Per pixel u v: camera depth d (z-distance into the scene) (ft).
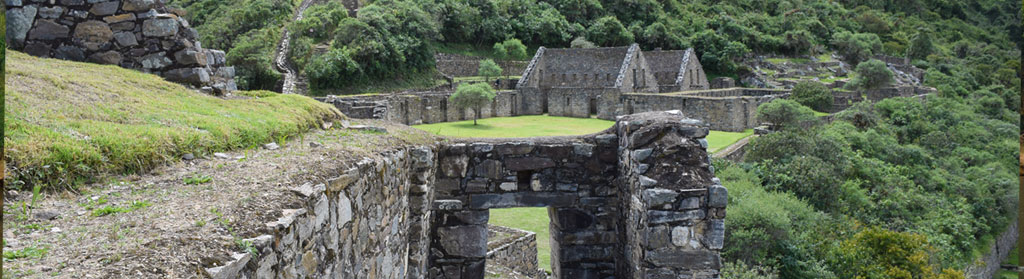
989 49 250.57
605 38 320.70
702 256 22.58
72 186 14.69
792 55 330.75
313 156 18.70
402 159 23.07
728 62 297.74
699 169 23.39
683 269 22.62
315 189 14.49
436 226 27.55
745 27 332.60
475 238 27.71
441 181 27.63
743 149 112.37
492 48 290.15
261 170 16.46
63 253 10.41
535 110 198.70
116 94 23.86
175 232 11.39
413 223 24.82
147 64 31.12
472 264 27.76
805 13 387.14
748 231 57.57
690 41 321.32
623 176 26.76
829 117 148.25
